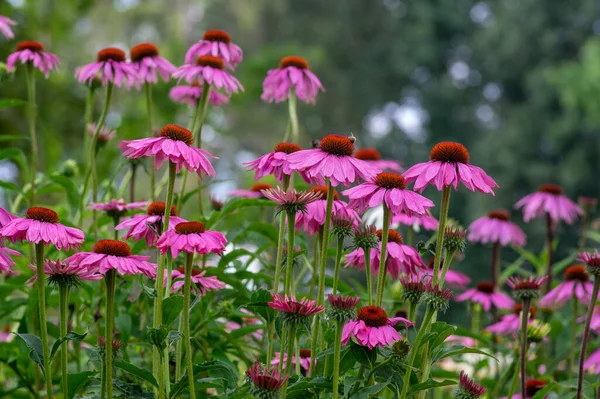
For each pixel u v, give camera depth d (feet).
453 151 6.93
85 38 28.96
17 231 6.73
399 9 51.13
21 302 8.04
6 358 7.95
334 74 50.14
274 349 7.82
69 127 19.54
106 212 8.03
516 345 8.28
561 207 9.82
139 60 8.64
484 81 46.50
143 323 7.94
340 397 6.80
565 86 38.37
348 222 7.11
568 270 8.60
